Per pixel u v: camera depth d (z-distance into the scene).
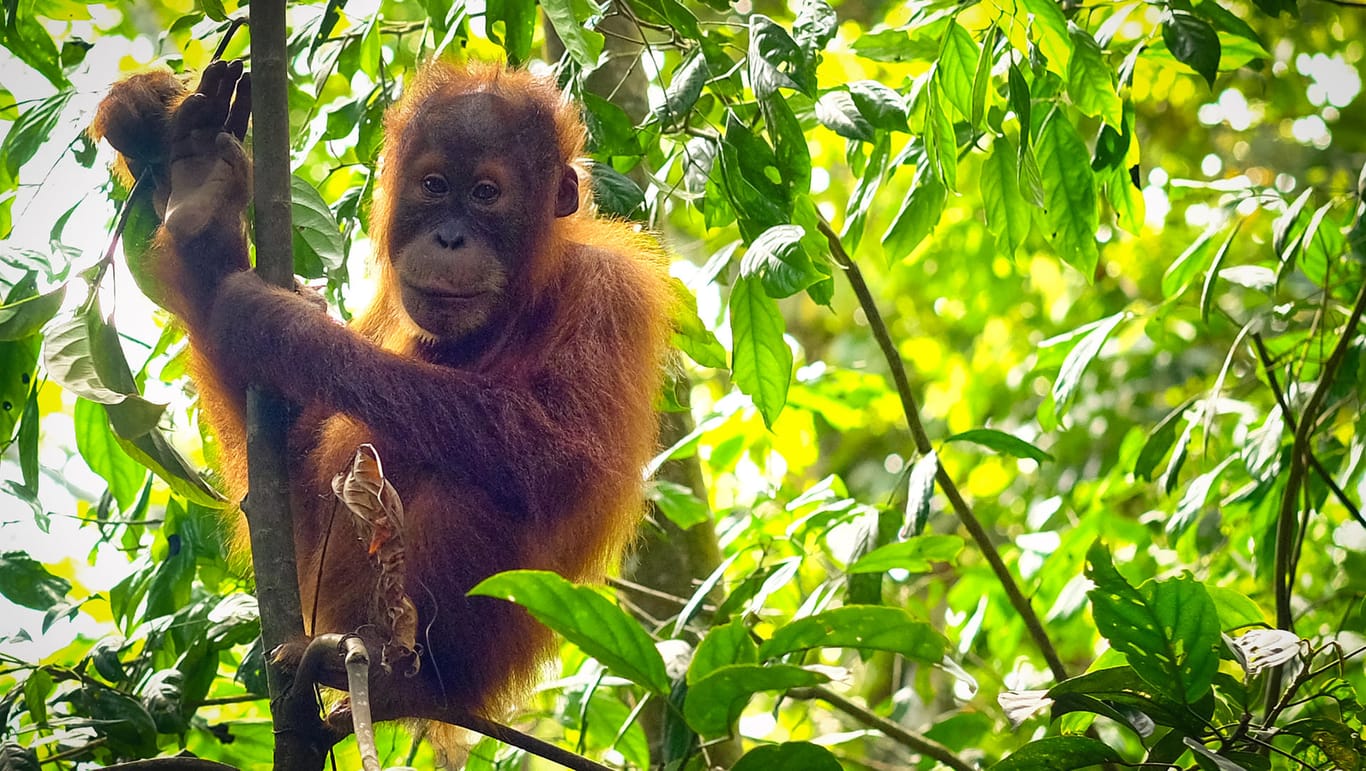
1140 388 12.54
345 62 6.10
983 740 8.98
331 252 5.34
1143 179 12.48
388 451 5.03
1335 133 13.70
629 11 5.71
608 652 4.08
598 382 5.23
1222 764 3.91
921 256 15.45
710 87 5.62
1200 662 4.21
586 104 5.74
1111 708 4.49
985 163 6.64
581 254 5.59
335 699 5.58
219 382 4.91
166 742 6.25
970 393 14.91
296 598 4.09
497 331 5.48
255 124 4.29
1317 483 7.24
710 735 4.24
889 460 16.00
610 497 5.18
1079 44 5.64
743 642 4.27
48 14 6.48
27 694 5.41
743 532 7.84
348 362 4.71
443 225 5.23
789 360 5.64
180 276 4.87
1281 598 6.13
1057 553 8.66
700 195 5.75
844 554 7.48
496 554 4.99
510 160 5.32
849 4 13.82
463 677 5.03
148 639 5.86
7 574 5.93
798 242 4.99
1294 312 7.20
